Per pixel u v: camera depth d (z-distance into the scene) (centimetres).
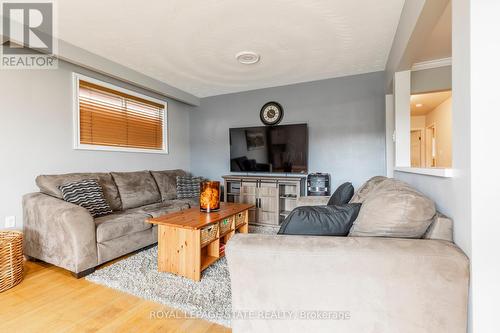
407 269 100
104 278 207
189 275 208
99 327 150
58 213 213
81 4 201
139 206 334
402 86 256
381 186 174
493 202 93
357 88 364
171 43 268
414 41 191
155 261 244
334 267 106
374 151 355
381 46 276
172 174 414
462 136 103
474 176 95
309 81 394
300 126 383
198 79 386
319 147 388
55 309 167
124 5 202
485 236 94
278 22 229
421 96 474
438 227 114
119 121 360
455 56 110
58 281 205
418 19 163
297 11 212
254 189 390
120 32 245
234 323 120
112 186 310
